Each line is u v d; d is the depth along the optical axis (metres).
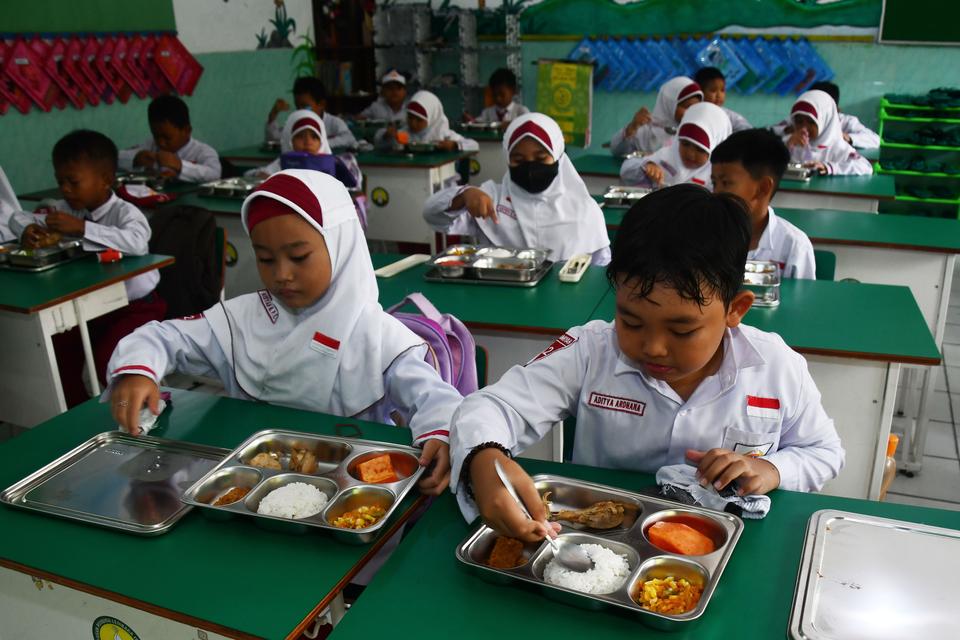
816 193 3.74
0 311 2.25
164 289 3.00
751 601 0.85
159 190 3.94
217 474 1.11
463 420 1.09
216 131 5.91
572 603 0.84
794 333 1.86
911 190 5.82
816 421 1.16
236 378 1.48
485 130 6.22
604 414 1.19
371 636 0.81
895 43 5.86
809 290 2.20
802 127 4.52
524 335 2.13
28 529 1.04
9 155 4.30
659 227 0.88
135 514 1.06
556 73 6.47
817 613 0.80
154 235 3.00
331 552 0.97
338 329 1.40
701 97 4.89
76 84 4.62
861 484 1.89
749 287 2.15
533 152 2.67
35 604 1.05
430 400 1.29
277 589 0.90
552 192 2.72
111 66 4.87
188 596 0.89
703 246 0.87
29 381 2.31
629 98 6.81
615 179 4.39
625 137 5.14
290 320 1.44
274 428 1.29
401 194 4.79
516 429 1.15
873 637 0.76
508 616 0.83
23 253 2.45
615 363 1.17
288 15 6.58
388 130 5.26
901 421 3.03
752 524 0.99
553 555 0.92
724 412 1.13
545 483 1.05
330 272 1.36
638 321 0.92
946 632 0.77
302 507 1.03
